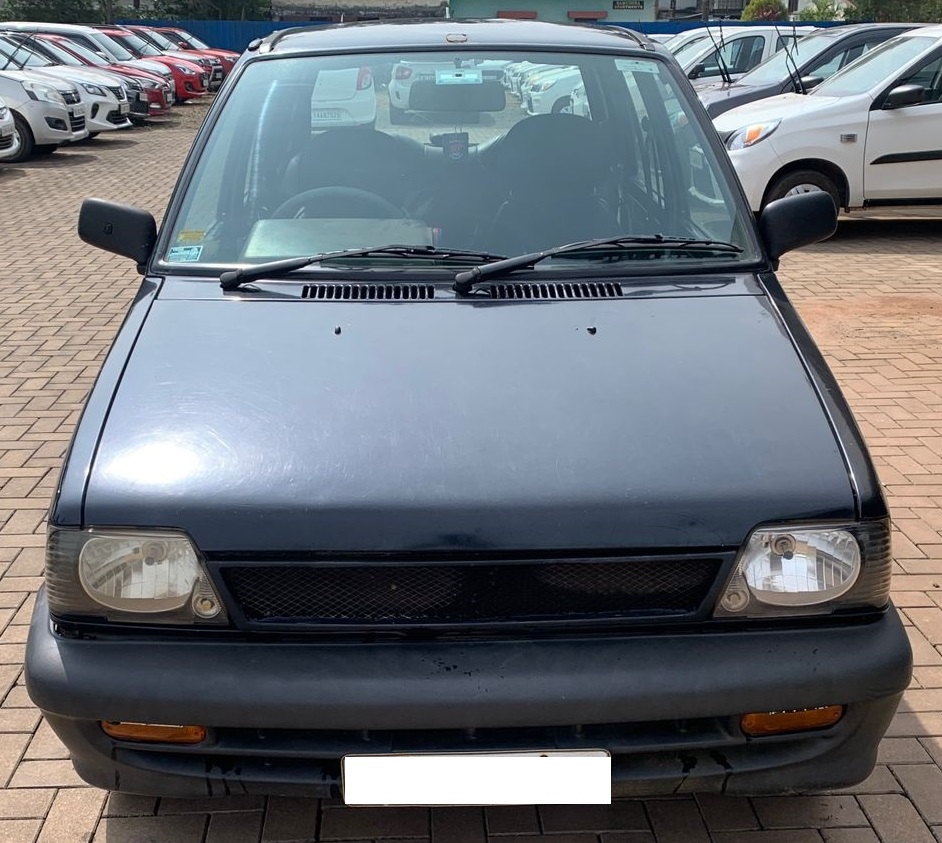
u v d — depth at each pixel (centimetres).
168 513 213
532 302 278
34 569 379
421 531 210
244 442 225
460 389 240
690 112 342
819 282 783
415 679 207
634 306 278
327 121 339
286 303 278
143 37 2672
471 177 327
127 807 265
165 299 282
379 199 320
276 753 212
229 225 311
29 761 282
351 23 394
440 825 259
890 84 884
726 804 267
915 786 273
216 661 210
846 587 217
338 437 226
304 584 212
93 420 234
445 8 3656
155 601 212
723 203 319
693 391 242
